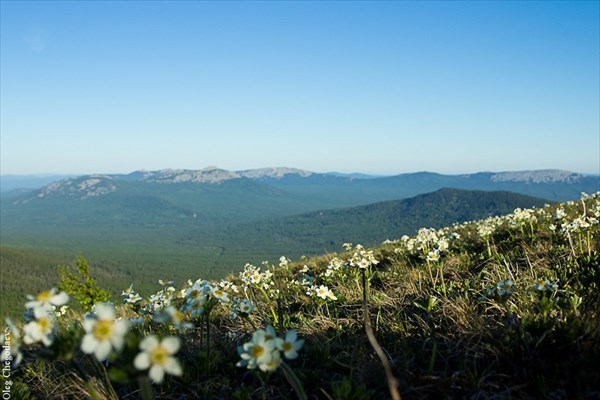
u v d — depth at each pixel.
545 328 4.05
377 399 3.69
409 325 5.25
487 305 5.32
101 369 4.76
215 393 4.24
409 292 6.66
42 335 2.62
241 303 4.75
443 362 4.29
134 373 2.32
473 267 7.64
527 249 7.57
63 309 5.41
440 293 6.26
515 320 4.32
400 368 4.02
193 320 6.20
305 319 6.04
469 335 4.46
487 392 3.62
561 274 5.89
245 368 4.58
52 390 4.76
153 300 5.47
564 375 3.60
